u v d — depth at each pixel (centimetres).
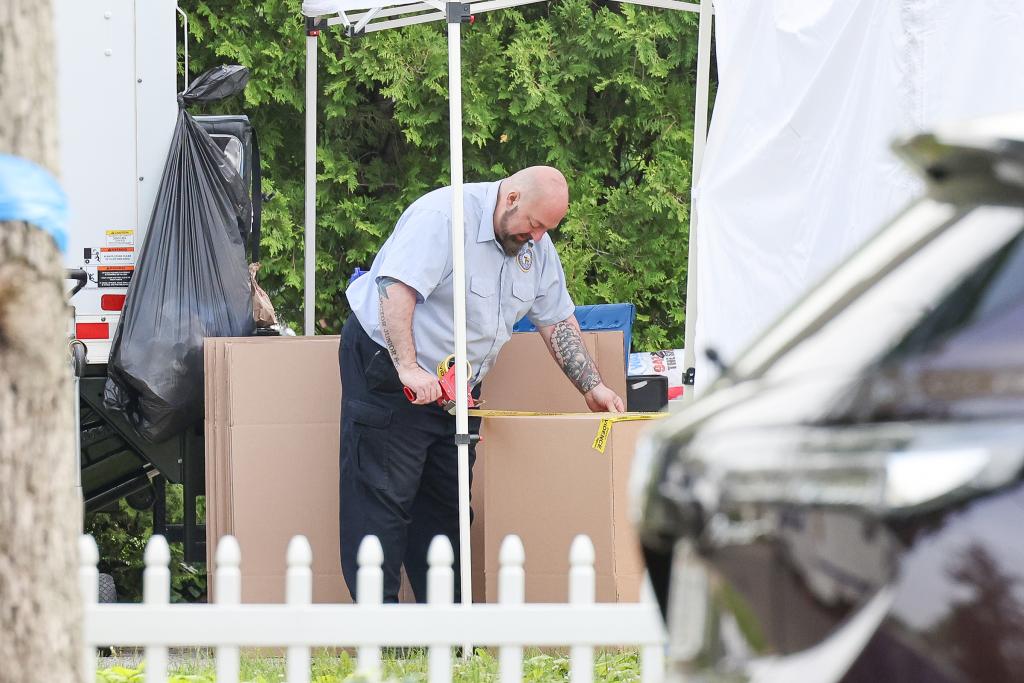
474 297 1838
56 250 808
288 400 1973
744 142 1703
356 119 3734
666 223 3856
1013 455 540
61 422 812
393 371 1830
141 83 2172
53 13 820
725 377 671
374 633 1049
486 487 1816
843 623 554
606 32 3775
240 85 2205
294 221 3644
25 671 788
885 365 580
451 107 1759
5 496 785
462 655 1622
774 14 1655
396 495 1844
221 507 1984
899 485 548
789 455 577
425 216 1819
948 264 603
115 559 3097
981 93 1411
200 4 3478
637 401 2212
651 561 646
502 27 3759
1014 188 604
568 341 1959
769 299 1667
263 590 1953
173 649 1928
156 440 2053
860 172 1543
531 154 3831
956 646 534
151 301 2030
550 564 1758
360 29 2350
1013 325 565
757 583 579
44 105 808
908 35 1468
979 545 536
